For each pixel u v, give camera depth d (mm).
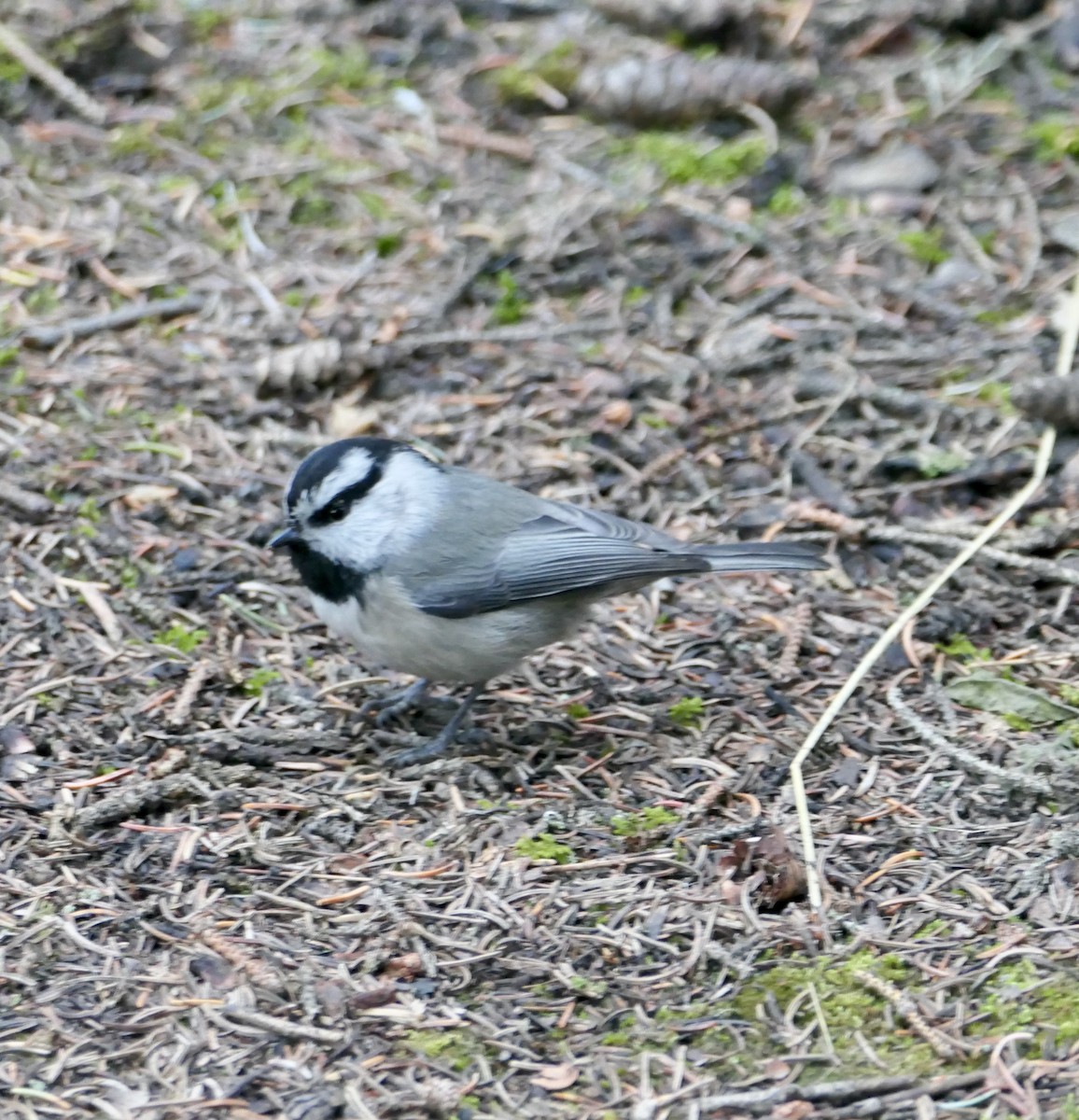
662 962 7254
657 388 11914
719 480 11164
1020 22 15805
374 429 11469
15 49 14539
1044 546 10352
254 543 10453
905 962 7230
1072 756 8586
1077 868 7801
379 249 13227
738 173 14148
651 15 15492
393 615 8781
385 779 8703
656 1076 6551
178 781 8367
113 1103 6352
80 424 11305
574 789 8664
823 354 12188
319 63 15328
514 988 7078
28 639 9508
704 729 9133
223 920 7473
